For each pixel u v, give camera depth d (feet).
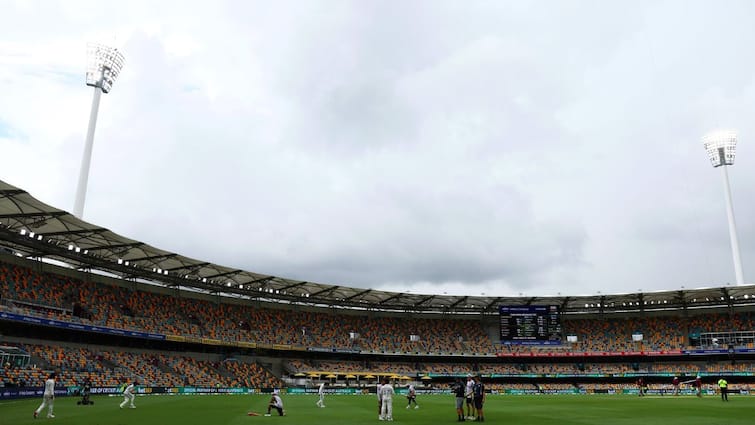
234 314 289.12
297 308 318.65
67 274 227.61
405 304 329.72
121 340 232.94
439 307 333.62
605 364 311.06
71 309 215.10
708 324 310.65
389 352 309.22
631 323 328.90
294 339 294.87
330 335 310.04
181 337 241.55
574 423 96.63
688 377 287.07
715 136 389.80
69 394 170.81
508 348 325.01
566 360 316.19
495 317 345.92
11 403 136.87
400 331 331.36
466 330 340.39
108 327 213.87
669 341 310.45
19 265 208.13
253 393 237.86
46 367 187.42
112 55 307.58
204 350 263.49
